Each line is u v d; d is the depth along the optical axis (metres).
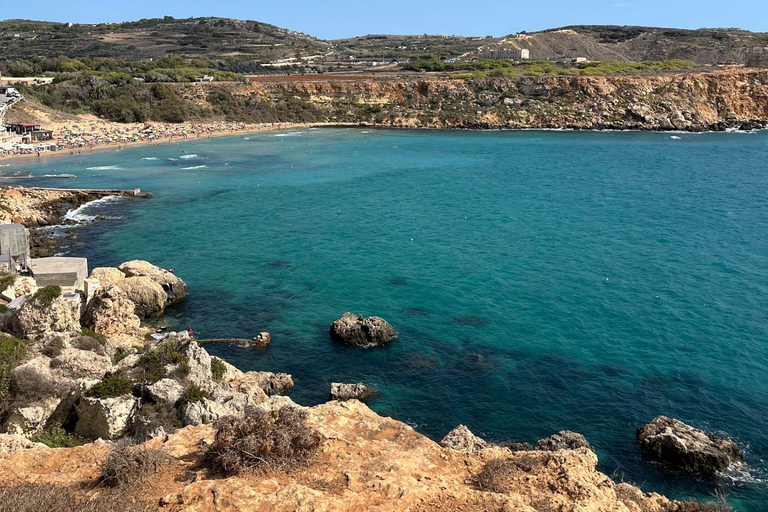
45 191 92.56
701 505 23.83
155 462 17.81
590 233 76.31
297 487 15.95
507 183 108.25
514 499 16.16
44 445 22.97
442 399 39.00
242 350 45.91
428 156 137.75
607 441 34.34
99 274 52.41
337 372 42.66
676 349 45.03
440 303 54.34
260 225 81.00
